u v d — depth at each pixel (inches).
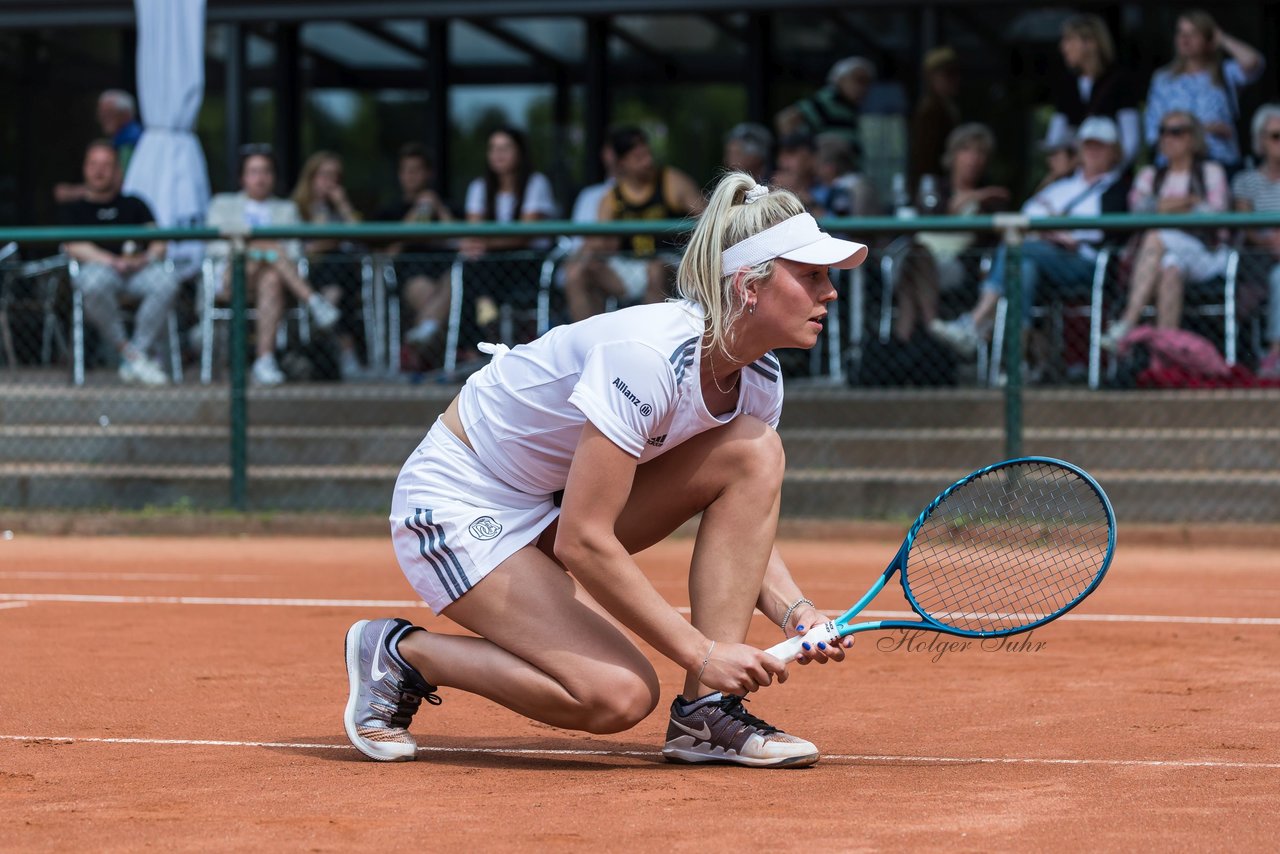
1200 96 1112.2
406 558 385.4
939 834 314.3
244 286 1014.4
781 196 360.2
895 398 1024.9
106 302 1140.5
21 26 1398.9
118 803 343.6
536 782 367.2
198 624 642.8
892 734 431.8
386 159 1534.2
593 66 1486.2
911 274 1049.5
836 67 1299.2
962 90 1413.6
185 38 1227.9
